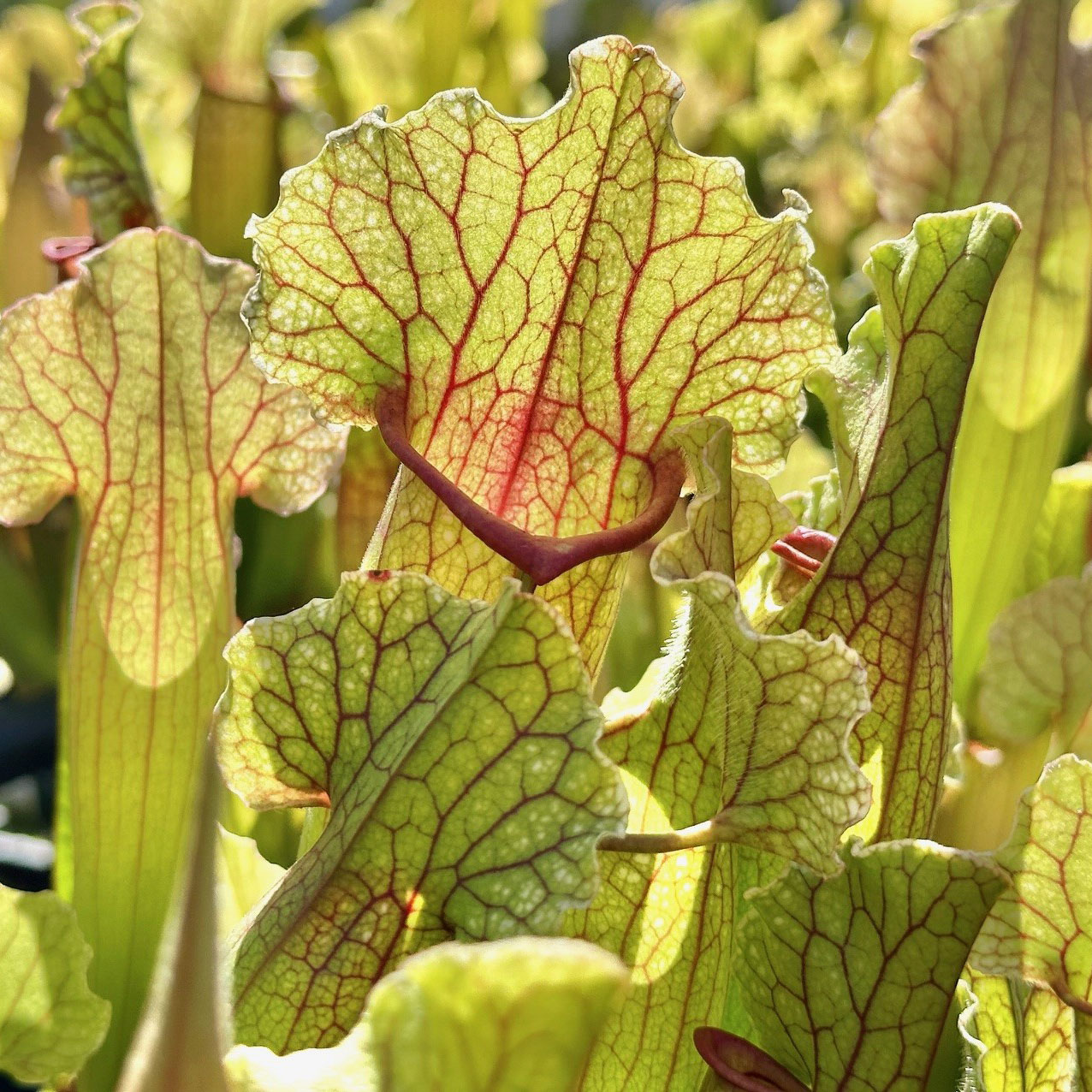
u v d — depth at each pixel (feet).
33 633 2.80
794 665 1.49
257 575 2.46
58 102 2.76
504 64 3.20
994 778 1.92
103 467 1.77
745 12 4.51
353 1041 1.44
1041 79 2.04
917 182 2.10
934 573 1.59
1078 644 1.90
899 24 3.83
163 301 1.76
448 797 1.48
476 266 1.59
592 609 1.63
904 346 1.58
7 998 1.51
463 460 1.63
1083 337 2.06
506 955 1.35
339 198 1.57
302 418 1.81
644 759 1.59
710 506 1.57
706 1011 1.58
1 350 1.73
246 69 2.69
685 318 1.61
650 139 1.58
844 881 1.52
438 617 1.51
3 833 2.73
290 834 1.88
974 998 1.58
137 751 1.79
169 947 1.38
